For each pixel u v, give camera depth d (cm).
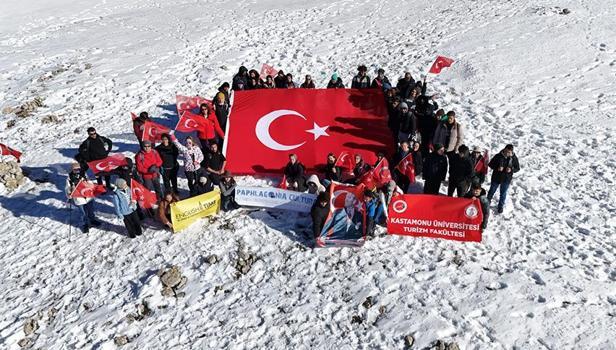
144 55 2333
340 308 962
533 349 850
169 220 1184
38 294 1080
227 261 1100
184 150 1236
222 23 2700
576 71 1841
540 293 949
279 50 2292
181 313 988
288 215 1218
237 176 1375
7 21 3120
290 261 1085
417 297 966
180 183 1387
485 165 1166
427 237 1114
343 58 2156
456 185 1126
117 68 2206
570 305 924
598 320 895
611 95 1680
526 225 1141
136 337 953
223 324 956
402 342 881
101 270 1117
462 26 2320
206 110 1402
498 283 981
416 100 1374
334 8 2766
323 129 1420
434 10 2570
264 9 2878
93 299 1045
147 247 1161
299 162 1262
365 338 898
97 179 1317
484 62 1938
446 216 1089
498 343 864
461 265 1034
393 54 2127
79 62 2312
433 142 1237
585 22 2209
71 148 1650
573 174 1316
